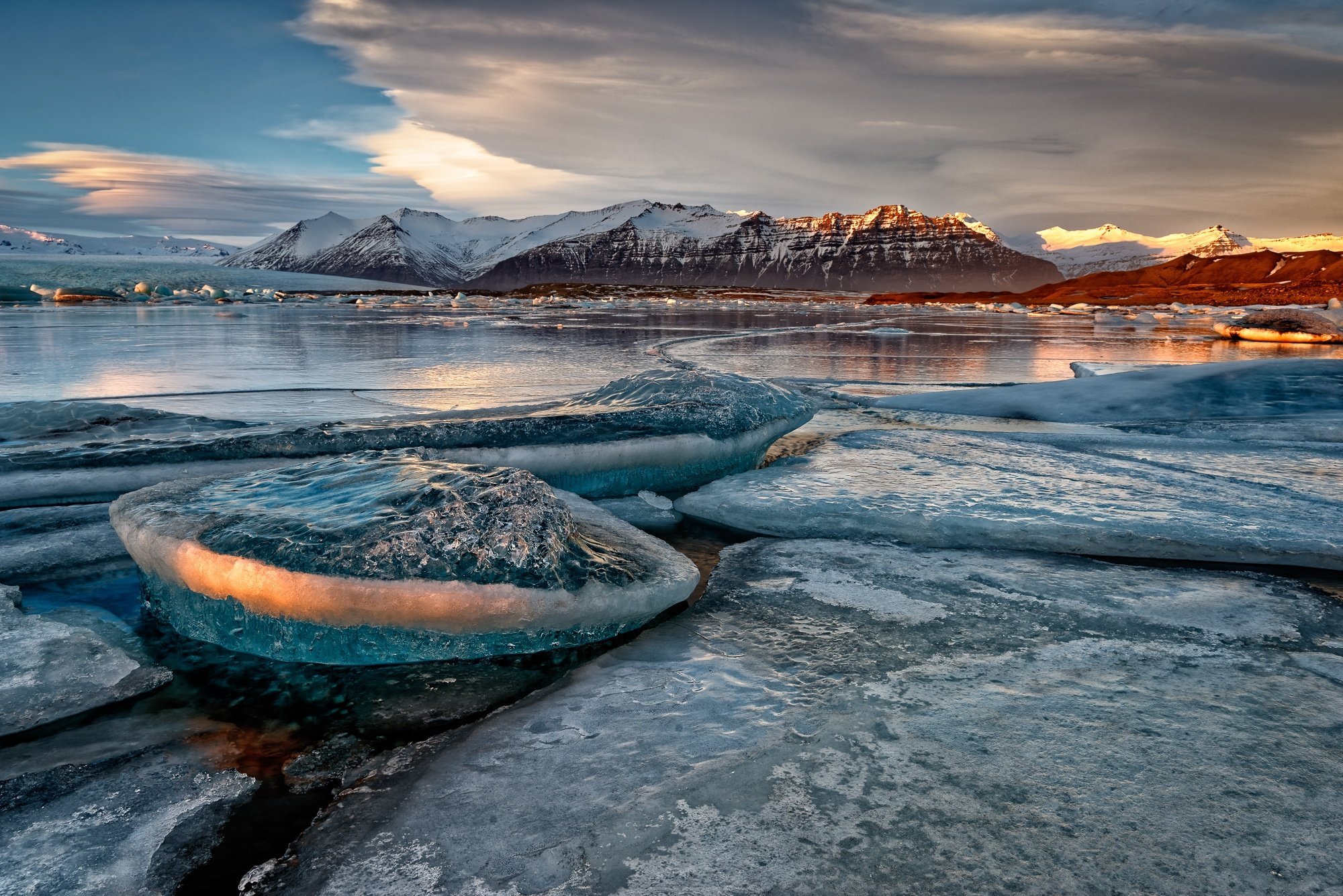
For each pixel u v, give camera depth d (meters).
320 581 2.51
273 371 10.45
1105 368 10.12
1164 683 2.36
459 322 24.02
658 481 4.77
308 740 2.16
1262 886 1.51
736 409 5.05
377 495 2.90
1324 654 2.58
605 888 1.52
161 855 1.67
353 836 1.71
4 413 5.62
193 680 2.50
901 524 3.87
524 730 2.14
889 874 1.54
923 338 20.22
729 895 1.49
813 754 1.97
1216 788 1.82
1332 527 3.73
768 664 2.51
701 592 3.22
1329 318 18.66
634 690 2.35
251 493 3.12
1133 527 3.68
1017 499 4.19
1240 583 3.24
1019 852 1.60
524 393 8.39
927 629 2.78
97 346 13.91
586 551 2.90
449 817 1.77
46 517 3.97
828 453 5.43
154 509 3.04
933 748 2.00
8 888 1.56
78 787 1.92
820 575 3.33
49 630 2.74
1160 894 1.49
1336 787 1.83
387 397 7.99
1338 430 6.12
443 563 2.57
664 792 1.82
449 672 2.56
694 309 42.56
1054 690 2.31
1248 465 5.15
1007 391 7.84
